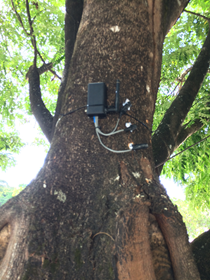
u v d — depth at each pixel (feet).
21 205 3.95
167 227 4.04
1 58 14.07
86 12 6.04
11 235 3.78
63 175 4.25
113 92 4.78
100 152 4.41
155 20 6.07
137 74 5.14
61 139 4.67
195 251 5.29
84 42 5.50
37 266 3.51
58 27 13.43
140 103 4.99
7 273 3.45
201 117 9.05
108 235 3.77
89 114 4.48
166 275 4.04
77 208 4.02
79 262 3.66
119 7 5.57
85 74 5.06
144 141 4.75
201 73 8.13
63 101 5.29
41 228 3.74
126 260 3.55
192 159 13.97
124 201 3.91
